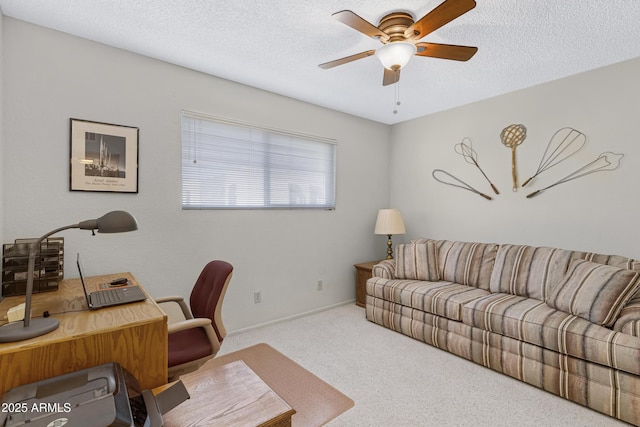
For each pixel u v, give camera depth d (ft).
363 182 13.28
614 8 5.87
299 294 11.23
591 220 8.75
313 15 6.19
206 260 9.00
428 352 8.53
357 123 12.97
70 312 4.16
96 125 7.23
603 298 6.33
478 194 11.21
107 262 7.45
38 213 6.64
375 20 6.31
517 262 8.93
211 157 9.14
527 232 10.01
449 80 9.33
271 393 3.39
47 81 6.68
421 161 13.03
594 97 8.61
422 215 13.05
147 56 7.91
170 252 8.36
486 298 8.33
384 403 6.32
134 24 6.54
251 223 9.93
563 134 9.19
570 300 6.92
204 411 3.08
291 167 10.97
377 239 13.89
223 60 8.14
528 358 6.88
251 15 6.19
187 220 8.64
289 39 7.10
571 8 5.88
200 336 6.12
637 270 6.85
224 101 9.25
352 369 7.64
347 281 12.82
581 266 7.32
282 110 10.57
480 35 6.86
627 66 8.09
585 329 6.15
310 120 11.37
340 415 5.96
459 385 6.95
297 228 11.12
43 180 6.68
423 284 9.91
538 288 8.21
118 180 7.54
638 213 8.01
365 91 10.25
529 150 9.90
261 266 10.19
